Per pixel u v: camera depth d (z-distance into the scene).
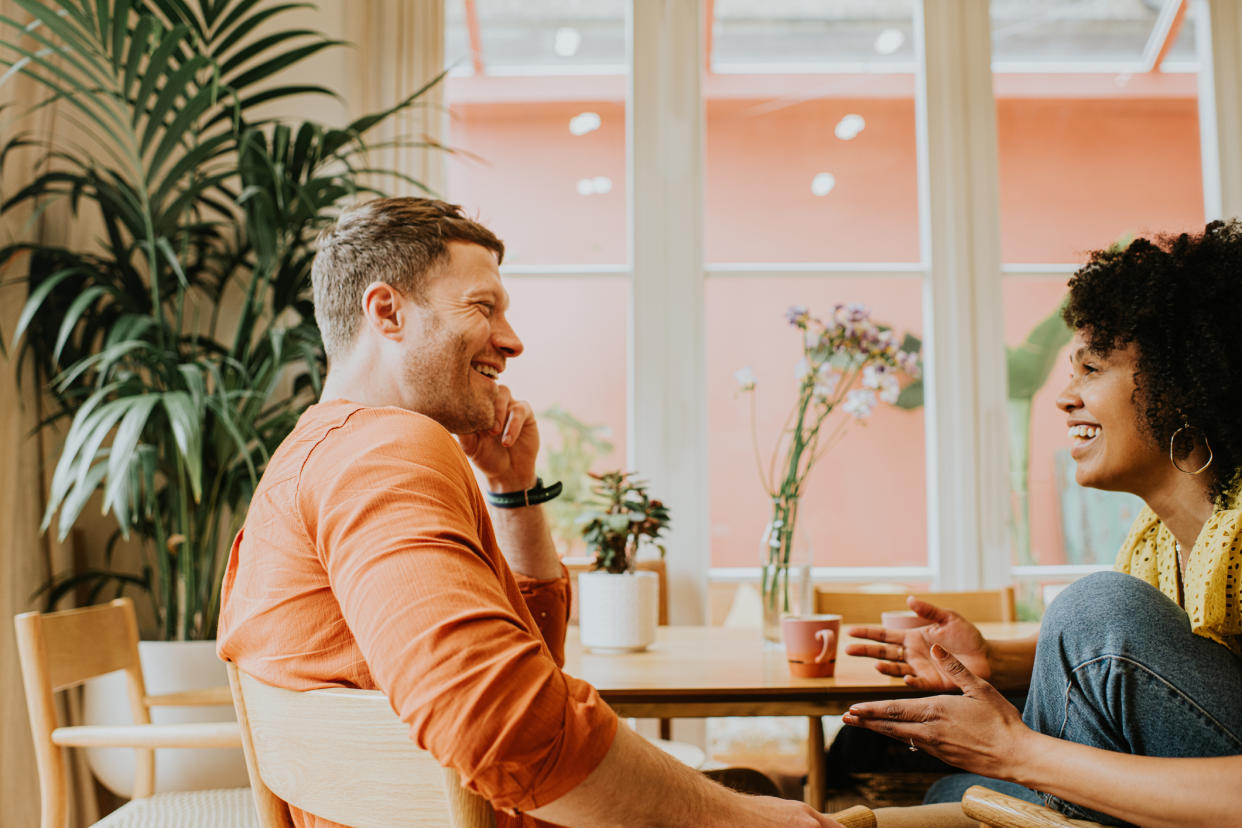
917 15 3.11
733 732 2.80
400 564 0.67
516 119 3.10
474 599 0.66
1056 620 0.95
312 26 2.97
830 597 2.24
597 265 3.05
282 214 2.40
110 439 2.55
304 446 0.79
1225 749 0.84
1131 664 0.87
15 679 2.28
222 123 2.89
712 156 3.08
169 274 2.62
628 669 1.50
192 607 2.33
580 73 3.10
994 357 2.98
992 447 2.96
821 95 3.10
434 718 0.63
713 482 2.98
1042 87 3.12
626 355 3.02
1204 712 0.85
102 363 2.13
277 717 0.77
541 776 0.65
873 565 2.96
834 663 1.42
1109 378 1.06
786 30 3.11
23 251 2.46
